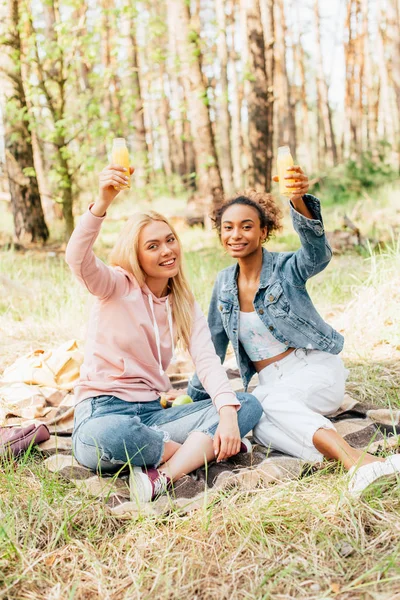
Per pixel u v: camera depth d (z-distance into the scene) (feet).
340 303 17.99
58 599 6.34
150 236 9.04
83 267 8.51
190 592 6.38
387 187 43.60
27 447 9.68
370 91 69.36
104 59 43.42
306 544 6.97
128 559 6.97
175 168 69.72
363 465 8.18
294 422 8.92
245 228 9.63
